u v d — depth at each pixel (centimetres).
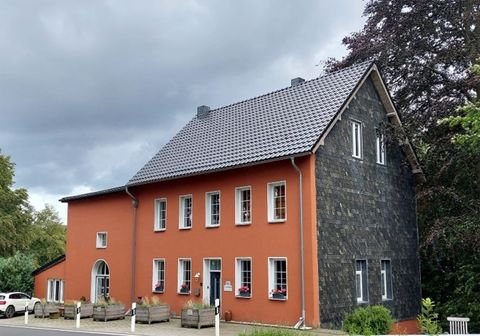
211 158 2511
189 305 2177
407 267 2550
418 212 2714
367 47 2727
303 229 2077
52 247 6306
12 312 2992
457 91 2528
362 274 2292
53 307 2755
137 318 2317
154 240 2725
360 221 2302
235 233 2331
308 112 2334
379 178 2464
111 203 3027
